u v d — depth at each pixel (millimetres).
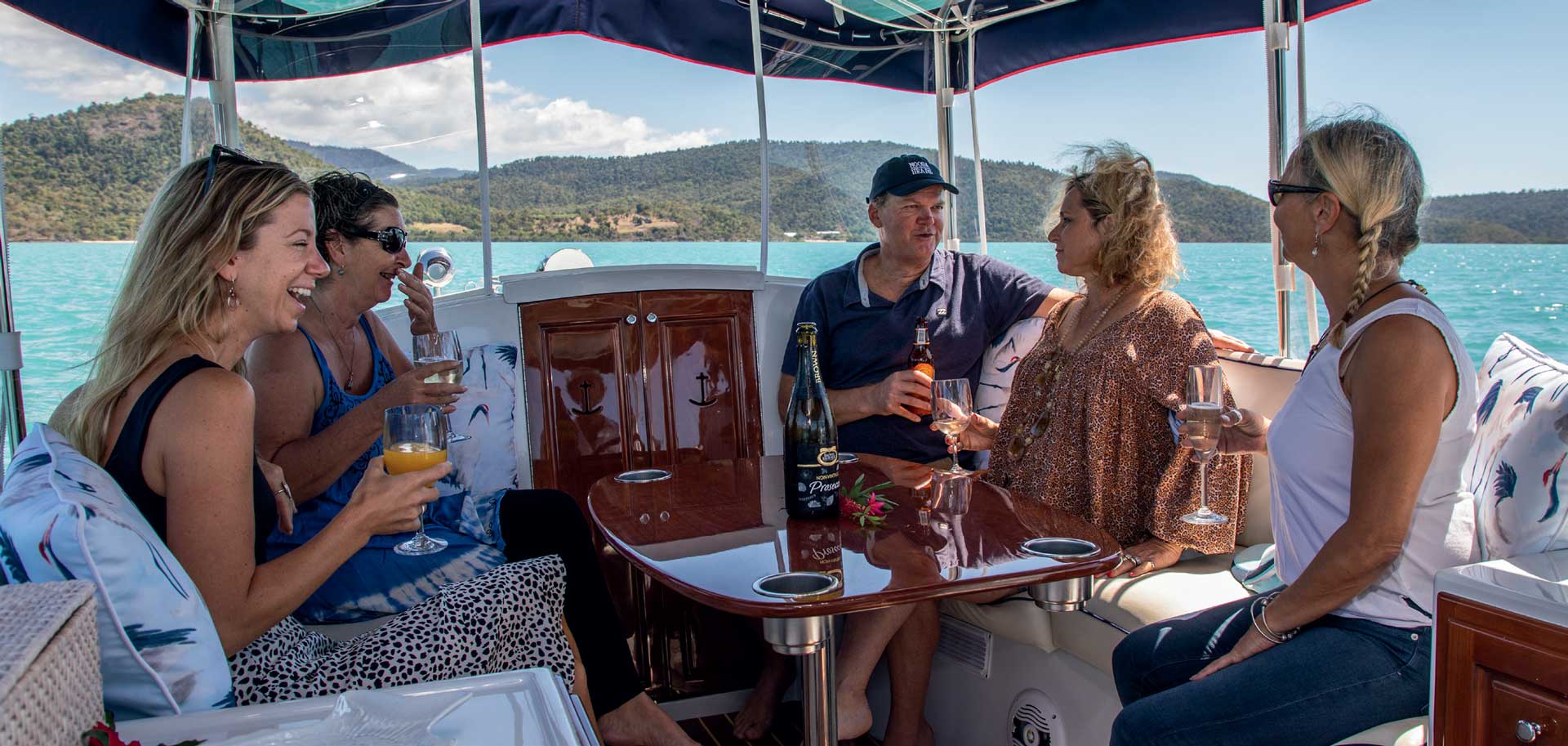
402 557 2250
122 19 2896
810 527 2045
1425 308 1587
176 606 1203
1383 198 1638
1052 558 1791
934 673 2637
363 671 1509
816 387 2100
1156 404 2348
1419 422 1549
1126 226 2422
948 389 2234
